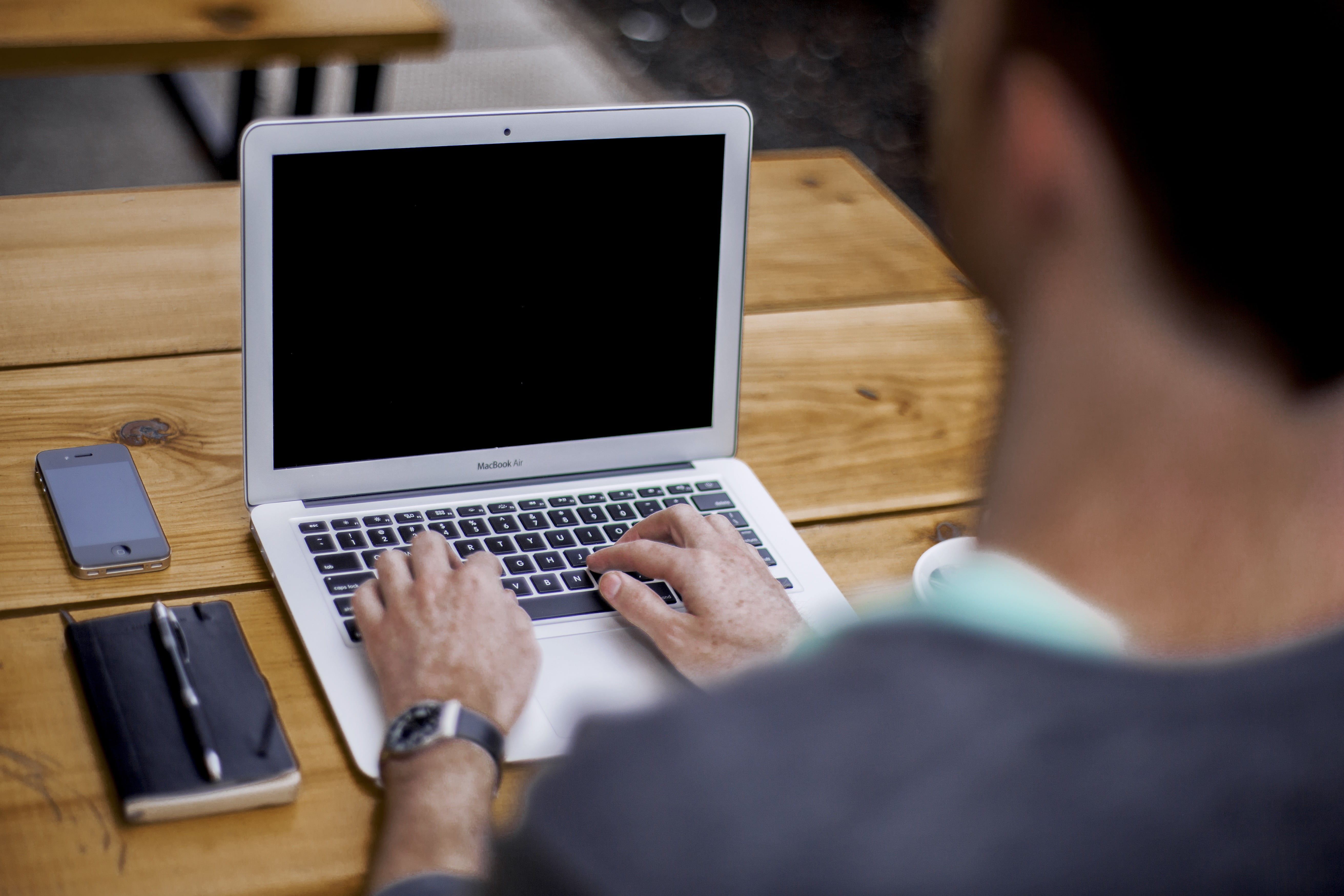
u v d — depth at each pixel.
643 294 1.08
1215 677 0.31
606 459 1.11
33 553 0.96
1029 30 0.33
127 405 1.14
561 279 1.05
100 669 0.83
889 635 0.32
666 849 0.29
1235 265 0.32
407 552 0.99
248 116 3.09
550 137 1.02
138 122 3.36
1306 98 0.30
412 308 1.02
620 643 0.94
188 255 1.36
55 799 0.77
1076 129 0.33
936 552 1.02
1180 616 0.35
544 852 0.30
